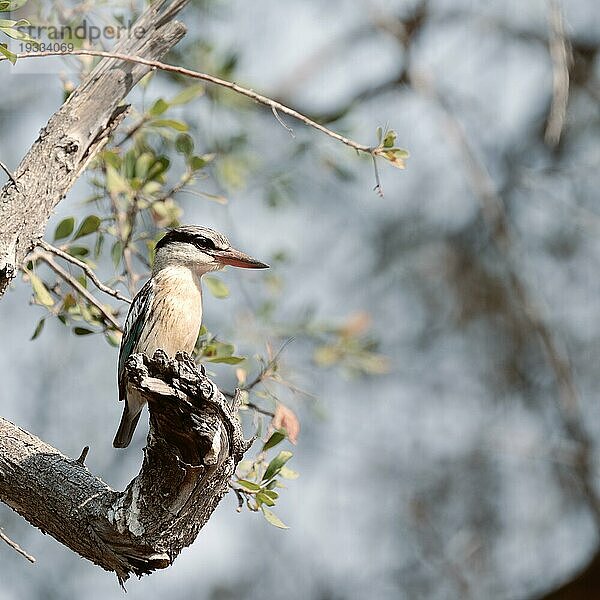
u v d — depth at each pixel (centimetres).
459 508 1598
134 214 843
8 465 611
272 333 1012
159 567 577
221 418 538
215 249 851
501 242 1379
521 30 1486
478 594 1548
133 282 841
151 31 685
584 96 1531
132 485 573
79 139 655
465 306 1608
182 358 532
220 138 1064
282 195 1145
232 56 1067
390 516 1609
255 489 684
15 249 628
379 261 1616
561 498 1580
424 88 1386
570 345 1590
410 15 1414
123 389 802
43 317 805
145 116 846
